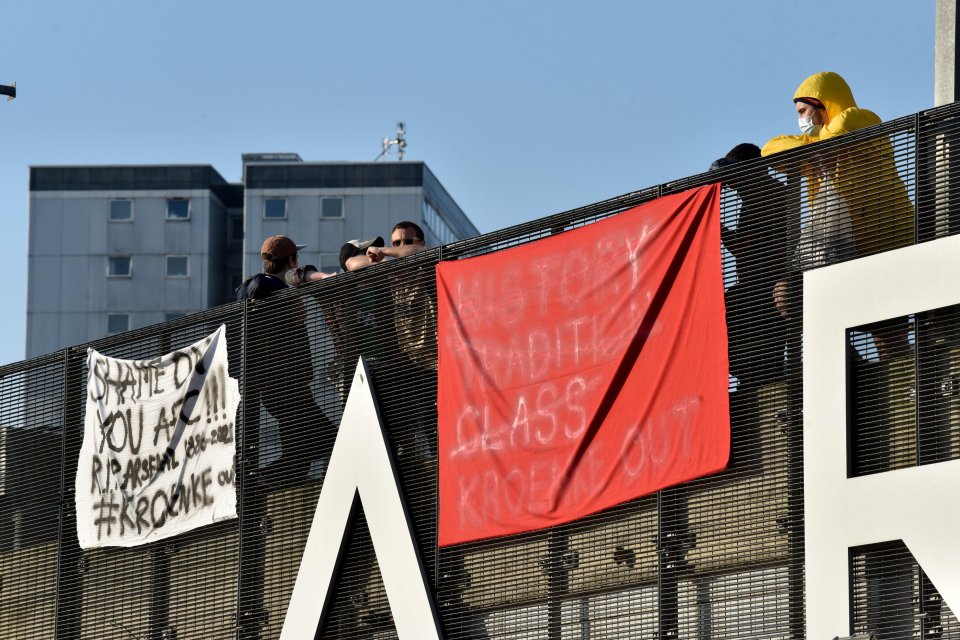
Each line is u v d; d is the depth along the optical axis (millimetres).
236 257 115500
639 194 15602
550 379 15859
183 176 114625
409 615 16406
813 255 14383
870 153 14219
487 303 16500
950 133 13867
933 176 13883
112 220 114625
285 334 18297
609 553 15188
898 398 13719
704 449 14578
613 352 15398
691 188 15227
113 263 114125
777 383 14375
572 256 15930
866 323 13859
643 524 14992
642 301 15281
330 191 110375
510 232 16531
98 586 19641
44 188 115375
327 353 17891
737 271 14781
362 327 17609
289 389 18141
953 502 13070
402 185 110125
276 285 18766
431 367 17031
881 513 13453
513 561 15898
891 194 14070
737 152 15461
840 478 13750
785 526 14055
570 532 15508
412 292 17281
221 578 18406
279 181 110875
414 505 16828
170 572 18938
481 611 16031
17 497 20750
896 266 13750
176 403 19219
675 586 14617
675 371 14914
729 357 14664
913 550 13211
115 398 19875
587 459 15414
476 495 16219
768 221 14672
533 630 15609
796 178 14562
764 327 14539
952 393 13391
